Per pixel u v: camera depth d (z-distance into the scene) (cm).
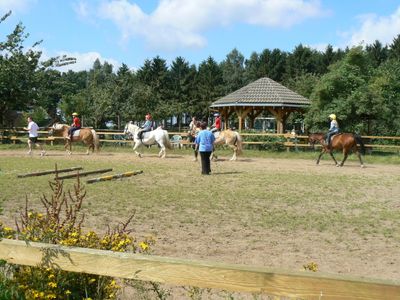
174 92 7569
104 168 1950
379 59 8025
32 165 2019
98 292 412
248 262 701
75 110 4584
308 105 3300
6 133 3344
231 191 1392
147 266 354
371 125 3366
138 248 704
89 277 421
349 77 3047
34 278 401
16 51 3384
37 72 3484
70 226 472
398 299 294
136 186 1463
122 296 503
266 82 3469
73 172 1783
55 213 486
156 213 1055
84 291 419
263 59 9156
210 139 1795
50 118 5478
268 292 324
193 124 3050
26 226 480
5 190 1323
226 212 1080
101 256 367
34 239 449
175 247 776
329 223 981
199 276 340
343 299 306
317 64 8350
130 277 359
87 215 1013
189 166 2103
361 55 3147
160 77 7719
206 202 1202
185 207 1131
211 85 7675
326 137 2273
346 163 2419
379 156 2655
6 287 394
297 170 2031
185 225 943
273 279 322
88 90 4812
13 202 1146
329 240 841
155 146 3272
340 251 771
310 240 841
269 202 1221
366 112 2956
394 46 7769
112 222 952
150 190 1384
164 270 349
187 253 742
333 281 307
